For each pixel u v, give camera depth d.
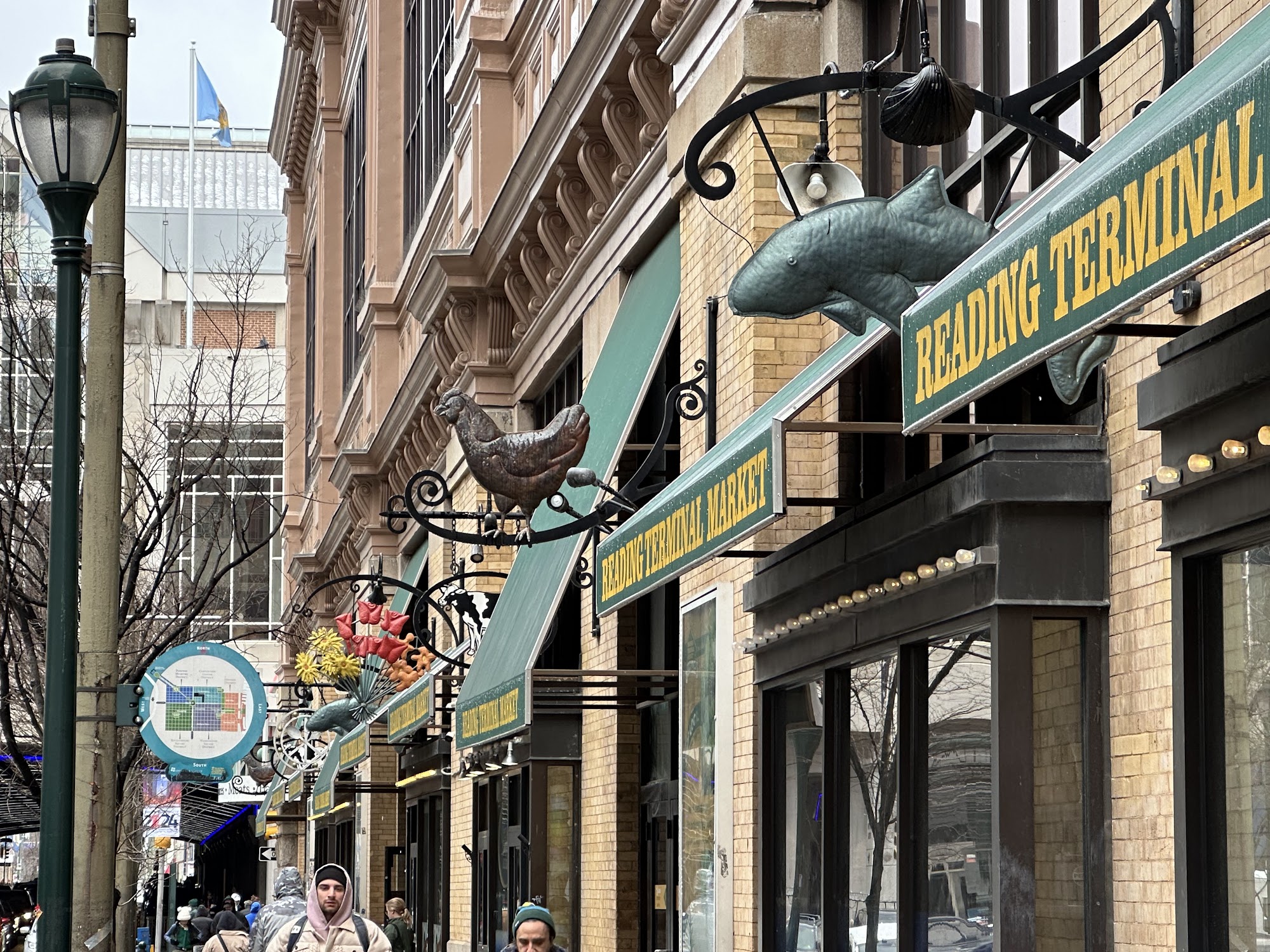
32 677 24.78
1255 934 8.67
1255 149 5.58
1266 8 6.89
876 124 15.38
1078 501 10.23
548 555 21.47
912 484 11.48
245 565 69.25
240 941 17.41
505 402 28.72
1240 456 8.19
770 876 15.09
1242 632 8.81
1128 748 9.88
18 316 24.75
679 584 20.00
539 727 23.83
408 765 37.41
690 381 16.22
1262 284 8.62
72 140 11.29
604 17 20.05
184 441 27.56
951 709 11.33
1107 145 7.31
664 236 20.50
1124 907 9.81
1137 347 9.95
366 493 42.75
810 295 10.52
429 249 37.03
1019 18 12.70
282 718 50.56
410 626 31.66
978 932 10.72
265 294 97.75
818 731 14.05
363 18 48.19
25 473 22.72
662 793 20.67
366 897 44.41
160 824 35.78
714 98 16.67
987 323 7.43
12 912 44.09
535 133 23.30
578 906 23.55
